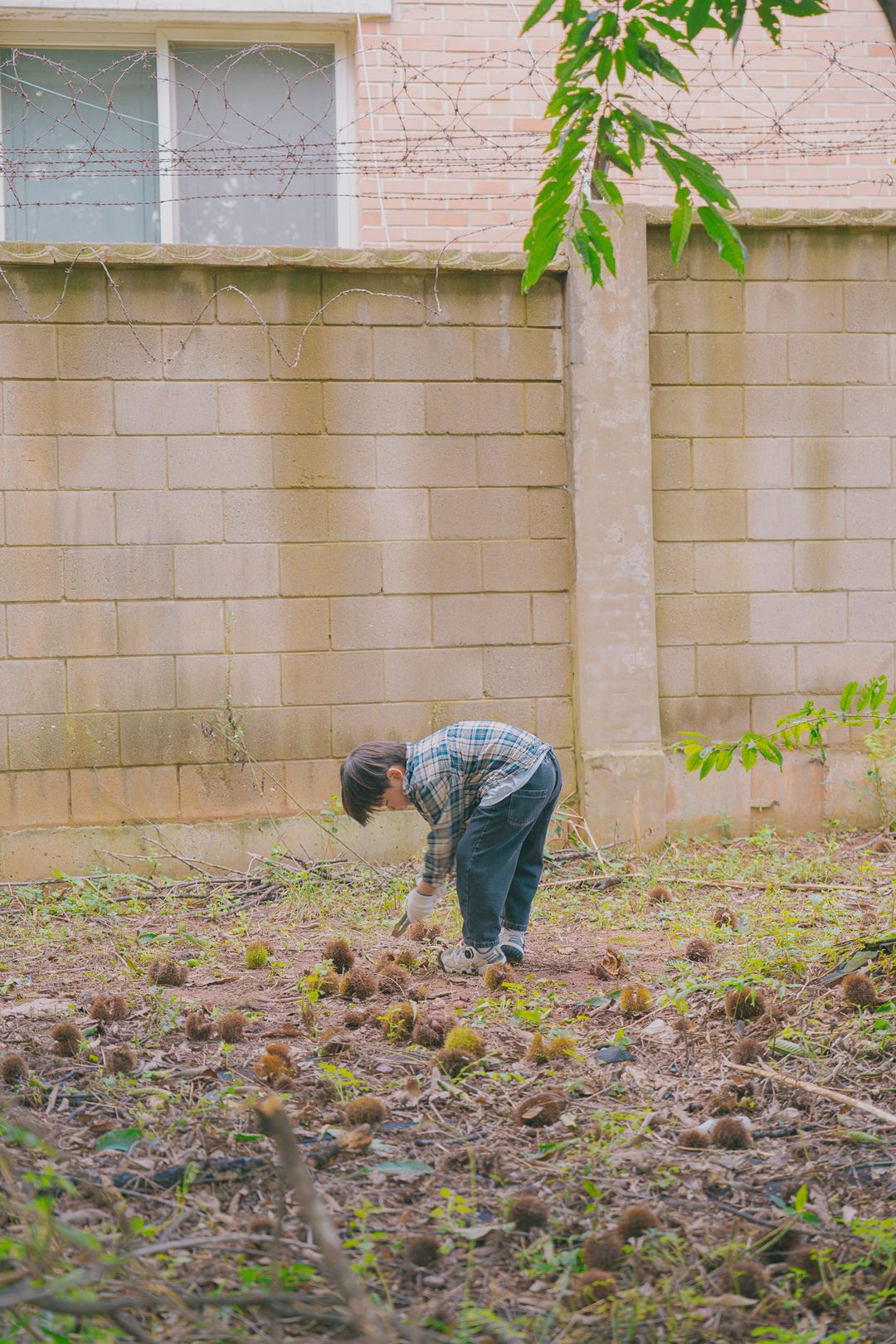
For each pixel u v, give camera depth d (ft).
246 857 22.71
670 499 23.77
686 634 23.86
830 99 28.17
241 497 22.70
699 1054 12.42
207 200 27.09
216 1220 8.46
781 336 23.89
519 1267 8.06
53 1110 10.57
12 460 22.09
